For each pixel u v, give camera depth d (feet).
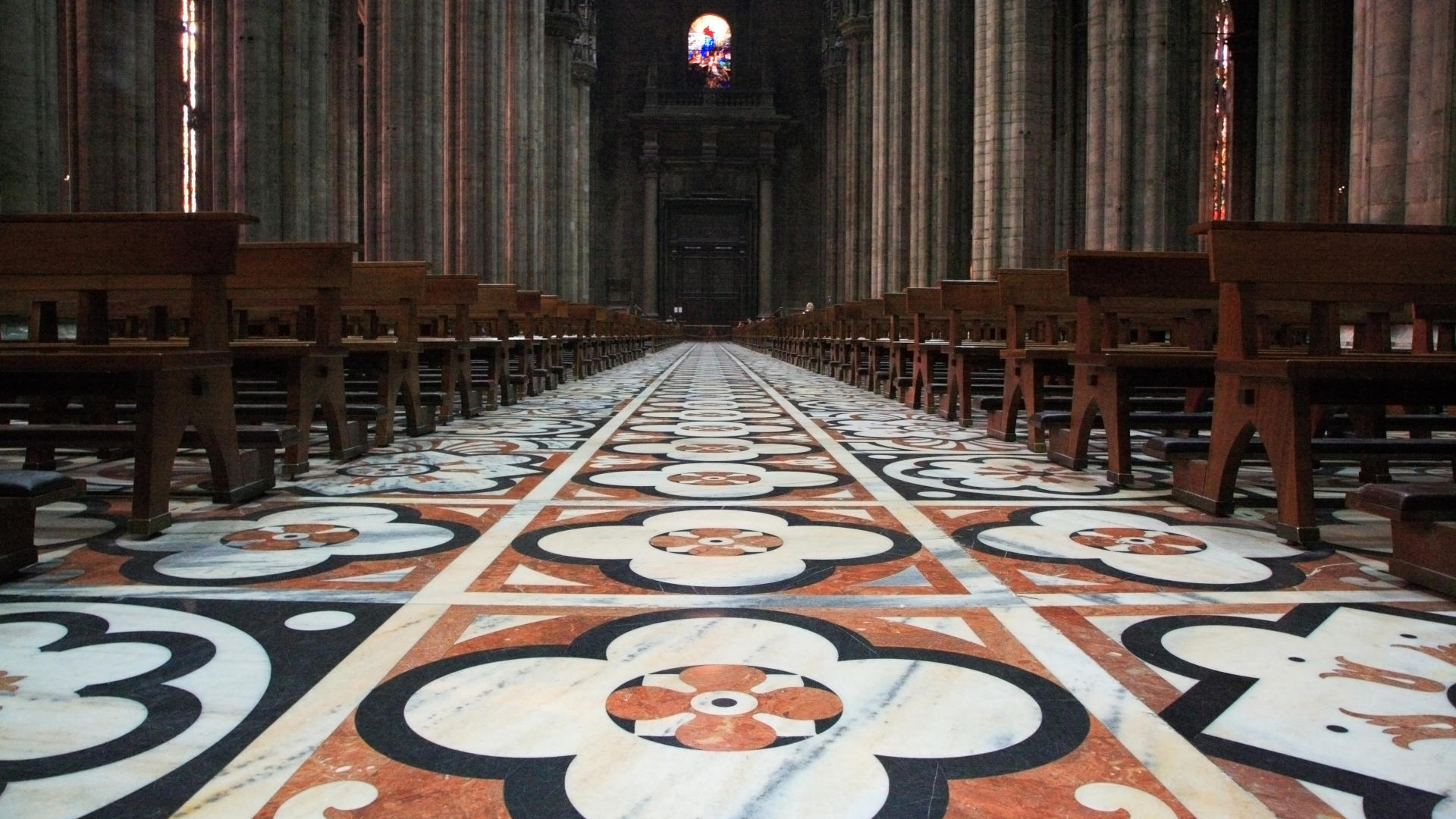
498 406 39.37
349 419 25.20
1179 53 58.03
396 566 13.26
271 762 7.54
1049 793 7.14
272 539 14.84
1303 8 75.66
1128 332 35.91
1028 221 72.23
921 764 7.57
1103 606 11.70
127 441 15.40
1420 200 33.30
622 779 7.29
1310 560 14.02
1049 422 23.95
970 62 103.24
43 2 31.76
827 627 10.78
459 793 7.07
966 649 10.13
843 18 157.28
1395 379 15.01
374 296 27.58
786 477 21.24
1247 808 6.97
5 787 7.12
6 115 30.71
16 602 11.56
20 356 14.58
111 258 16.15
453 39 92.07
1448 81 32.60
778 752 7.73
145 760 7.56
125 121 43.57
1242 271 16.12
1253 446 23.11
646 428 31.48
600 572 13.07
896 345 43.19
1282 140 76.69
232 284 21.88
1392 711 8.68
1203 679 9.39
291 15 50.47
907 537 15.31
